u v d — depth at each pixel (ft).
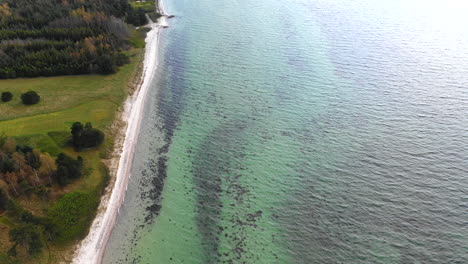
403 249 147.64
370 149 202.18
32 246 135.54
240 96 256.11
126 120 226.38
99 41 301.84
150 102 251.80
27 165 164.55
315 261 143.84
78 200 160.97
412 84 265.75
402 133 214.07
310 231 156.15
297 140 210.38
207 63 306.96
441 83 266.16
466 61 299.17
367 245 149.59
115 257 144.56
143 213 164.14
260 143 208.64
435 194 172.65
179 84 274.77
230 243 150.92
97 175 177.37
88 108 229.25
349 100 247.91
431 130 215.92
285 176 185.26
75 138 188.96
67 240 145.59
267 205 168.76
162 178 184.34
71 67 271.49
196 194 175.11
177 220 161.07
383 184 179.11
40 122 209.97
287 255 146.20
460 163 190.60
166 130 221.46
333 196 173.06
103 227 154.71
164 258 144.46
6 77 262.47
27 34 301.22
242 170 189.47
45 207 154.92
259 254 146.51
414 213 163.22
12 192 155.94
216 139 212.84
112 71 278.67
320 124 224.12
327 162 193.57
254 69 293.64
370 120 226.79
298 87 265.34
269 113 235.81
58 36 303.89
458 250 146.72
